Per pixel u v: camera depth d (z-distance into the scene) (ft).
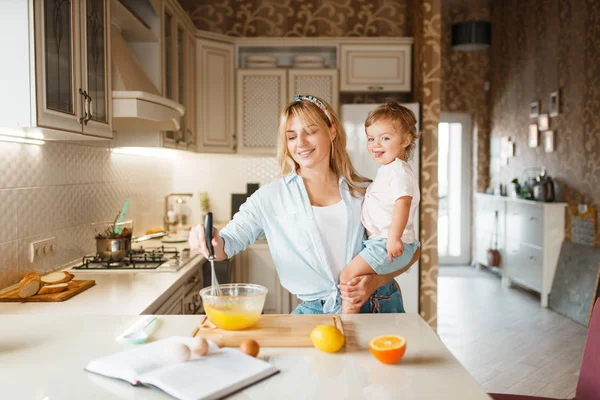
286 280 5.48
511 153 20.86
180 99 11.44
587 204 15.67
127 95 7.25
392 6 15.03
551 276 16.62
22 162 6.73
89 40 6.51
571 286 15.56
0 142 6.21
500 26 21.93
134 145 9.83
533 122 19.08
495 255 20.40
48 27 5.41
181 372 3.08
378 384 3.05
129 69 8.22
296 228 5.32
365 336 3.92
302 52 14.64
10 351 3.67
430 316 12.93
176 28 10.84
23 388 3.03
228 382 2.96
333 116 5.45
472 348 12.64
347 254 5.39
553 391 10.10
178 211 14.38
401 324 4.23
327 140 5.32
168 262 8.50
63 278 6.45
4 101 5.16
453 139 23.71
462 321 14.98
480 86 23.25
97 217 9.27
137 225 11.59
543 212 16.65
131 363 3.21
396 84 14.08
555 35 17.42
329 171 5.64
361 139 12.91
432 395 2.90
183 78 11.64
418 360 3.43
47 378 3.18
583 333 13.87
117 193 10.30
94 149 9.13
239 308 3.85
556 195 17.46
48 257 7.45
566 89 16.79
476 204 22.97
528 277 17.76
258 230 5.44
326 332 3.56
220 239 4.94
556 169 17.49
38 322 4.38
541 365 11.51
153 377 2.99
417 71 13.70
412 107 12.89
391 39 14.01
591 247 15.33
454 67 23.09
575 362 11.69
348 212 5.43
